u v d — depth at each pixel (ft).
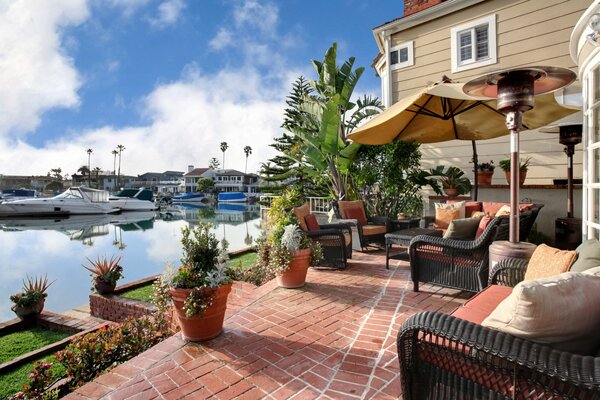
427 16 28.76
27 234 54.70
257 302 12.35
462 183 24.79
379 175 27.17
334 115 24.95
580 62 13.01
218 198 179.11
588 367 3.67
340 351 8.76
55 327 16.58
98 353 9.95
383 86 36.81
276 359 8.43
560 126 18.72
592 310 4.70
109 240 48.08
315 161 29.96
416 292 13.15
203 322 9.31
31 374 9.37
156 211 106.93
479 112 18.88
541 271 7.99
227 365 8.21
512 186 10.05
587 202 12.73
